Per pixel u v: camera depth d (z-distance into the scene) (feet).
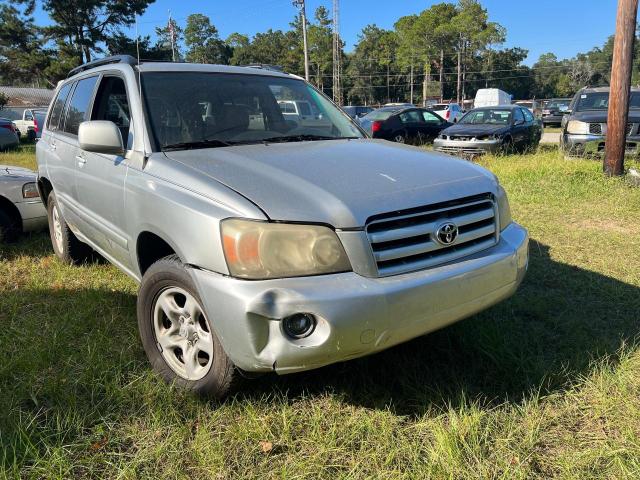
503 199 9.80
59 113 15.93
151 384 9.22
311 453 7.76
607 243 17.38
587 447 7.79
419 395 8.91
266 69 13.55
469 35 290.97
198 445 7.82
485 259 8.67
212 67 12.39
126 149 10.55
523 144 42.24
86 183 12.17
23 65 135.23
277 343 7.32
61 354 10.40
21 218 18.60
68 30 133.59
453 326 11.10
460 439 7.84
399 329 7.73
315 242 7.50
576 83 342.23
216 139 10.68
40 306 12.91
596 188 25.22
